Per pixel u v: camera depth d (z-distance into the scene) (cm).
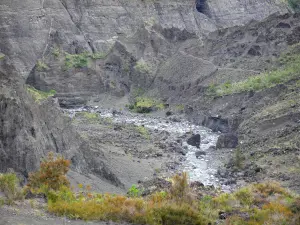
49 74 9250
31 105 4106
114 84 9506
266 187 3359
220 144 5719
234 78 7856
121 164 4781
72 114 8081
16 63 9825
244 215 2633
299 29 8269
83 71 9406
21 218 2328
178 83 8650
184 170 4828
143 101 8638
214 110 7100
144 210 2555
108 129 6744
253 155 4875
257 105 6419
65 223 2358
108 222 2459
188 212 2516
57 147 4150
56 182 3050
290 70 7144
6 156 3681
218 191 3609
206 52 9275
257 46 8394
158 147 5806
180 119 7581
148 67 9506
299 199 2855
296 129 5091
